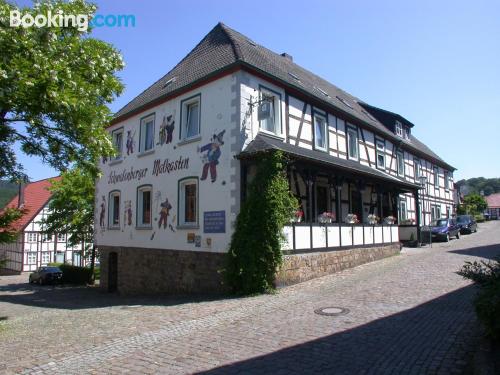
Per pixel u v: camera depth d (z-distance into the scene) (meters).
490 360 4.67
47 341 7.53
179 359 5.84
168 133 15.78
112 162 19.47
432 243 24.56
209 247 13.34
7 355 6.69
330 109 17.30
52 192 28.62
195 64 16.36
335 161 15.05
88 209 27.30
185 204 14.84
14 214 10.37
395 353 5.59
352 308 8.38
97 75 10.63
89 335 7.78
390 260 16.62
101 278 19.88
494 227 40.47
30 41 8.86
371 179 17.12
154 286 15.80
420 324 6.97
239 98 12.99
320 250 13.66
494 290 5.32
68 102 9.05
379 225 17.77
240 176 12.63
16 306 16.70
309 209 13.59
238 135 12.80
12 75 8.37
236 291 11.83
